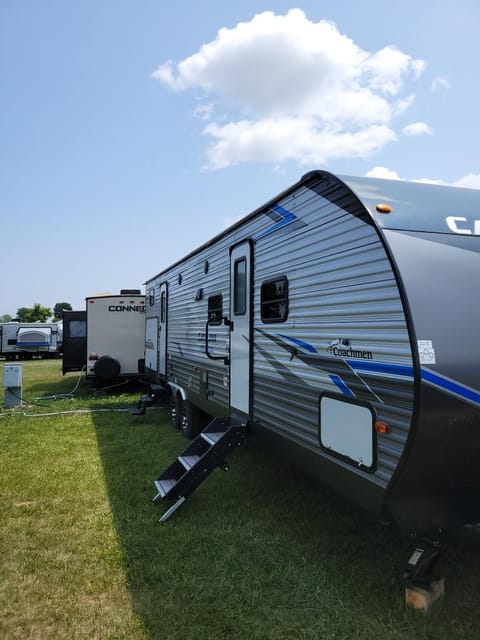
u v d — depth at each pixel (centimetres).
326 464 321
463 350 243
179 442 677
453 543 282
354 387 288
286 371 382
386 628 263
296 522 400
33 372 1867
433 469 252
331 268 314
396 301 249
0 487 488
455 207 282
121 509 432
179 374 754
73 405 983
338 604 284
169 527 393
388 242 255
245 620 272
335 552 347
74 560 342
